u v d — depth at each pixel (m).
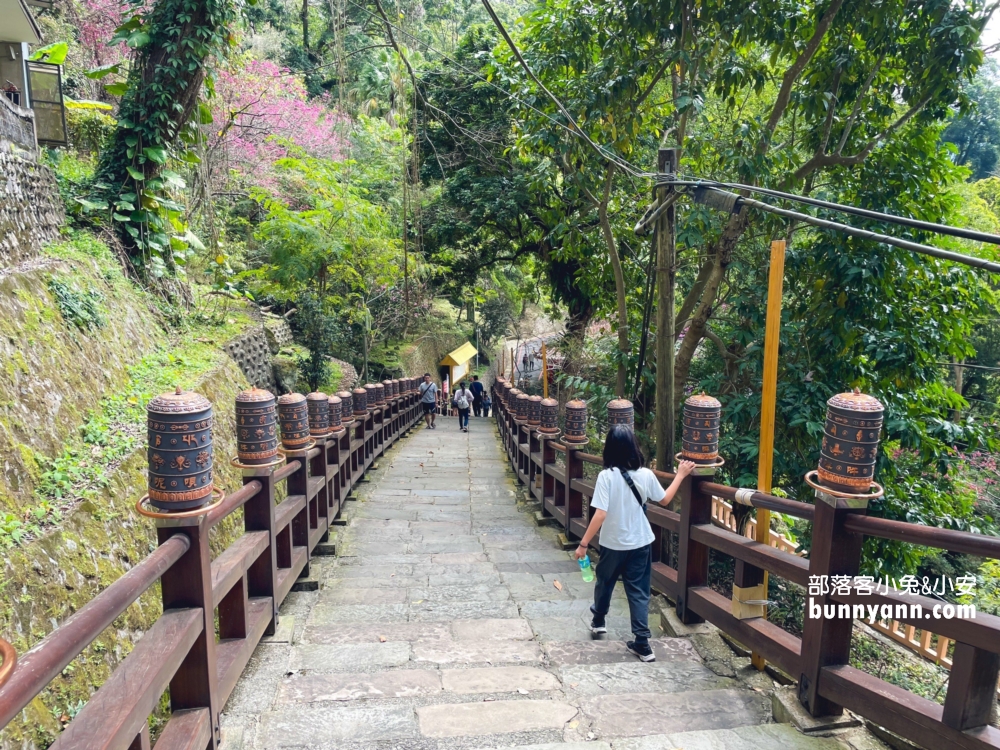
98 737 1.77
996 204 15.66
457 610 4.94
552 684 3.53
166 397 2.55
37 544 3.44
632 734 2.98
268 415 3.94
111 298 7.07
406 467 12.09
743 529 7.00
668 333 5.97
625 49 6.80
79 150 11.12
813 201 3.57
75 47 13.40
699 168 6.98
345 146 17.12
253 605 3.96
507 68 7.66
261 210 16.22
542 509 8.01
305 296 16.03
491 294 28.17
